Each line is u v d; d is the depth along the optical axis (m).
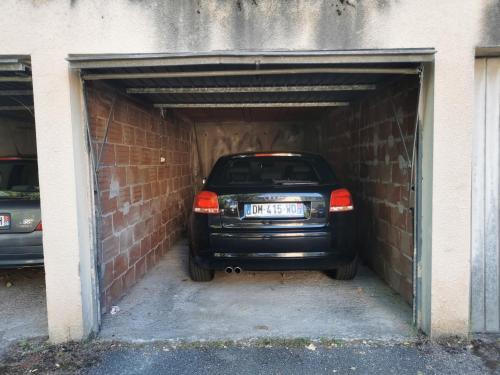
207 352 2.66
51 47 2.55
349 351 2.65
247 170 3.80
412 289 3.27
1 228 3.72
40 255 3.79
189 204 6.97
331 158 6.39
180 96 4.06
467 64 2.57
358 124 4.84
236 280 4.15
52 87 2.57
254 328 2.98
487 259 2.83
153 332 2.93
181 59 2.49
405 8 2.54
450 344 2.70
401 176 3.46
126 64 2.50
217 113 6.00
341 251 3.54
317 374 2.41
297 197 3.48
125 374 2.43
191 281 4.13
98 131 3.08
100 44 2.55
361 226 4.75
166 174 5.39
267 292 3.77
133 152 4.00
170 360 2.57
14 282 4.21
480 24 2.55
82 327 2.76
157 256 4.92
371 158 4.34
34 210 3.78
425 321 2.84
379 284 3.93
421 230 2.83
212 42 2.55
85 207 2.80
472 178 2.79
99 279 2.97
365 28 2.55
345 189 3.63
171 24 2.55
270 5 2.54
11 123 5.83
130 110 3.90
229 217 3.51
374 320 3.08
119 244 3.60
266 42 2.55
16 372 2.45
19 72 2.80
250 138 7.55
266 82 3.35
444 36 2.55
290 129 7.51
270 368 2.48
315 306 3.40
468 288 2.71
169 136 5.57
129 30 2.55
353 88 3.46
